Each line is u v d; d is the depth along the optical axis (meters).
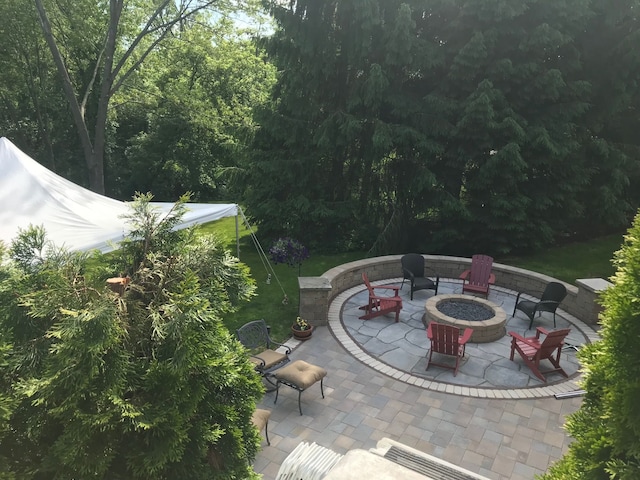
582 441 2.96
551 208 14.93
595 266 14.51
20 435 2.64
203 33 21.27
